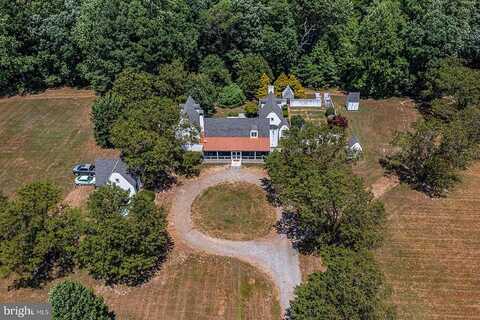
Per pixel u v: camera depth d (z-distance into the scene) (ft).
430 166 226.38
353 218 169.27
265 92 312.71
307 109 311.27
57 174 240.12
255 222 210.59
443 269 183.62
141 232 168.35
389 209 217.36
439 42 299.17
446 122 279.49
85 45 304.91
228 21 311.06
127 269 165.89
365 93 332.80
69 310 138.31
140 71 302.66
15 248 161.17
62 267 183.01
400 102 321.73
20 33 315.78
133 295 171.12
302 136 198.29
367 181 237.86
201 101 290.56
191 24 320.70
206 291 173.37
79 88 342.85
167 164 226.58
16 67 314.35
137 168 220.02
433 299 170.09
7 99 323.57
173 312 164.14
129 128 218.38
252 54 325.42
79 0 337.11
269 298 170.81
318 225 181.88
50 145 267.39
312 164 190.80
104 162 221.46
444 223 208.74
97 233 167.94
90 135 277.85
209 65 321.52
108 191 176.24
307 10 320.70
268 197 226.99
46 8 322.75
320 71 338.13
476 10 323.78
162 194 228.02
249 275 180.96
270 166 206.80
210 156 254.06
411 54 308.19
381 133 282.56
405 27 310.45
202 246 195.72
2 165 247.70
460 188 233.55
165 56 306.96
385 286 140.56
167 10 313.12
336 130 202.08
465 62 322.34
